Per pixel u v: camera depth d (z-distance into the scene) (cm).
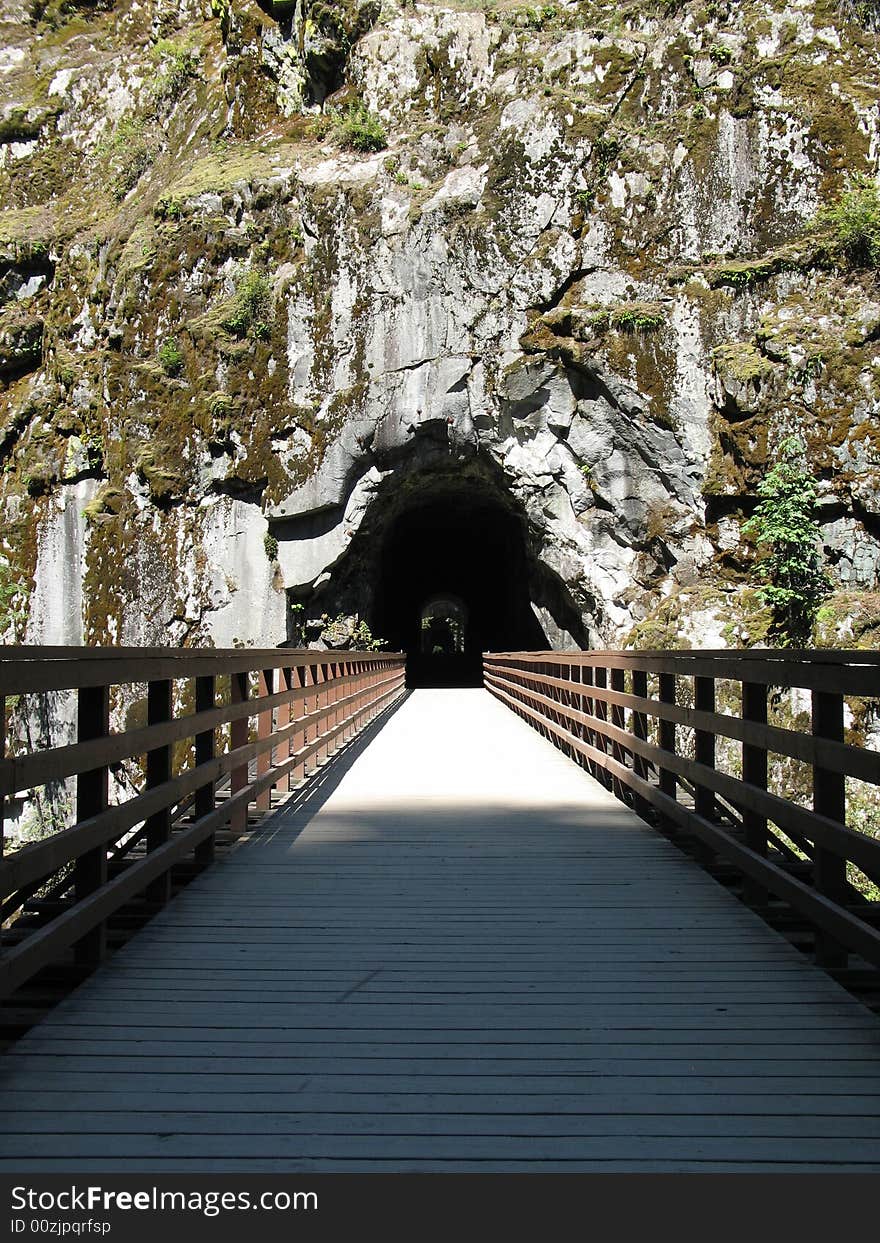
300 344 2656
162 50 3466
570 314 2527
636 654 808
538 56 2745
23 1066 331
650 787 745
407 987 408
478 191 2636
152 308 2756
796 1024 370
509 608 3669
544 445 2611
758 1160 274
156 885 529
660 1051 345
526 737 1488
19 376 3130
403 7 2881
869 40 2555
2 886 308
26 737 2584
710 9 2602
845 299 2383
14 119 3466
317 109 2964
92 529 2733
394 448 2650
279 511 2641
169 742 524
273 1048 346
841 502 2295
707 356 2458
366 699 1677
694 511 2488
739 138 2517
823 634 2208
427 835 726
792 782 1978
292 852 666
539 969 431
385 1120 295
